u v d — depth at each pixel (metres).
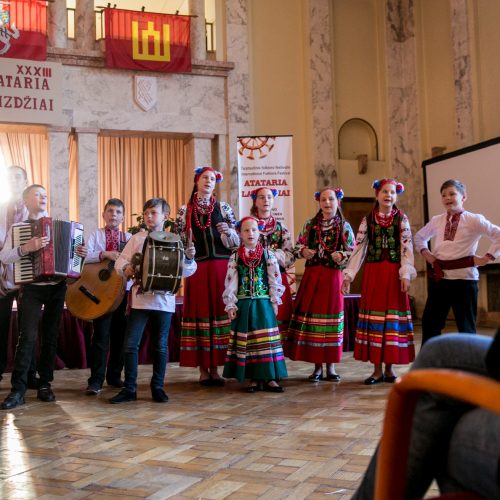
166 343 4.29
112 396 4.46
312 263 4.87
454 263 4.54
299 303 4.89
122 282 4.59
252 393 4.43
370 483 1.10
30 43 9.52
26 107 9.48
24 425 3.50
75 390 4.79
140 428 3.36
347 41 11.72
